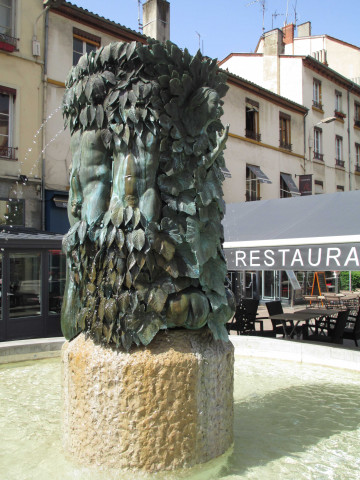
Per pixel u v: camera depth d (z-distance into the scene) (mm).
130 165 2631
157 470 2482
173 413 2510
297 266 6383
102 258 2705
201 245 2715
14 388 4375
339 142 30031
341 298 15016
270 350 5609
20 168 14820
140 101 2633
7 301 8539
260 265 6750
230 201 21438
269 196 23719
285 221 7402
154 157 2656
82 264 2822
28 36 15047
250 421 3537
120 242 2598
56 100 15648
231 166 21656
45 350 5520
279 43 27516
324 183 28062
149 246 2580
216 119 2807
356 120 31609
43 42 15359
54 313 9156
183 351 2568
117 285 2594
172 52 2670
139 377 2490
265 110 23719
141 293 2570
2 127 14703
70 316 2957
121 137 2662
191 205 2676
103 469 2529
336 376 4852
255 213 8172
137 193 2637
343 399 4086
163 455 2490
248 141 22578
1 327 8453
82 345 2715
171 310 2580
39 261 8992
